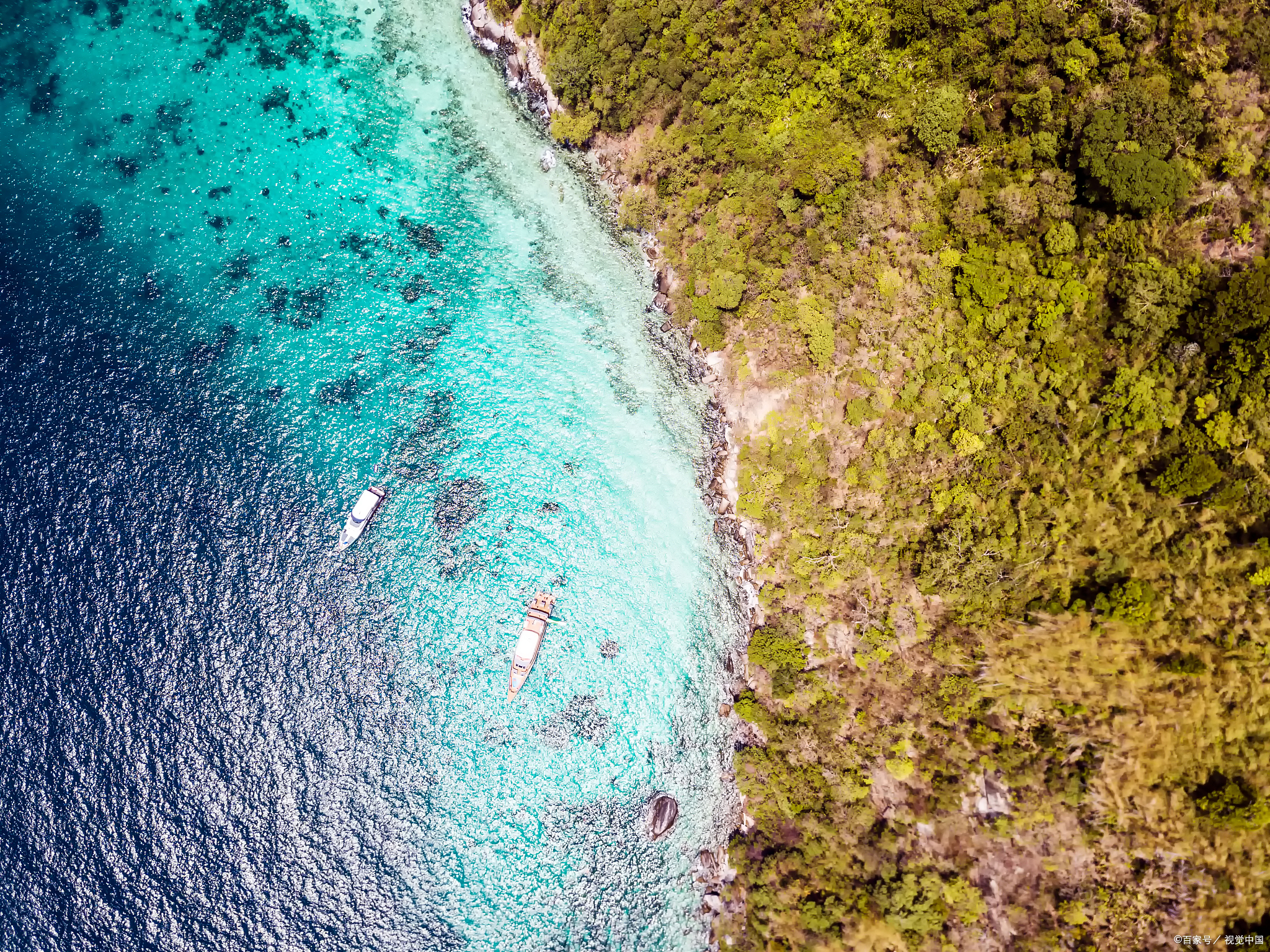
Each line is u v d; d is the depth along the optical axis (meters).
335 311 60.38
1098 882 45.69
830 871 48.81
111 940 50.22
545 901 52.44
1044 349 51.12
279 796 53.59
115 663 54.22
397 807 54.00
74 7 64.38
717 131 56.09
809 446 54.38
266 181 62.28
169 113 63.19
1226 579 46.69
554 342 60.50
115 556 55.81
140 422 58.16
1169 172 46.62
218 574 56.22
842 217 54.12
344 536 56.69
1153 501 48.66
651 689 55.22
